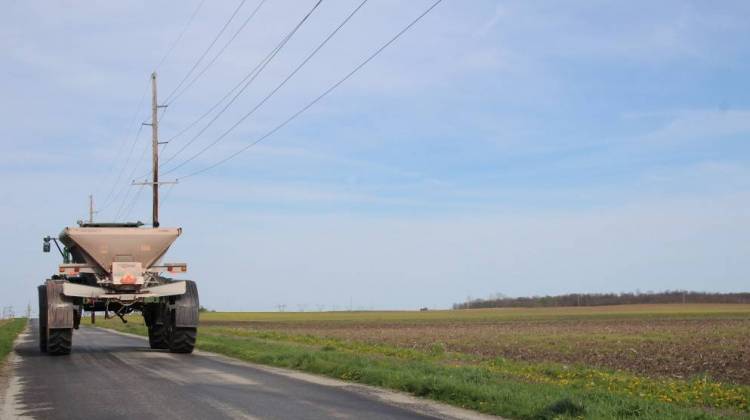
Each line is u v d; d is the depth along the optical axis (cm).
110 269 2539
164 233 2572
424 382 1502
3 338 3538
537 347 3722
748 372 2414
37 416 1147
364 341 4209
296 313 15000
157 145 4312
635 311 12788
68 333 2362
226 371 1859
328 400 1349
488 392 1373
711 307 14800
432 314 13250
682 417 1159
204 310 15925
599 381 1811
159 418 1120
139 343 3294
